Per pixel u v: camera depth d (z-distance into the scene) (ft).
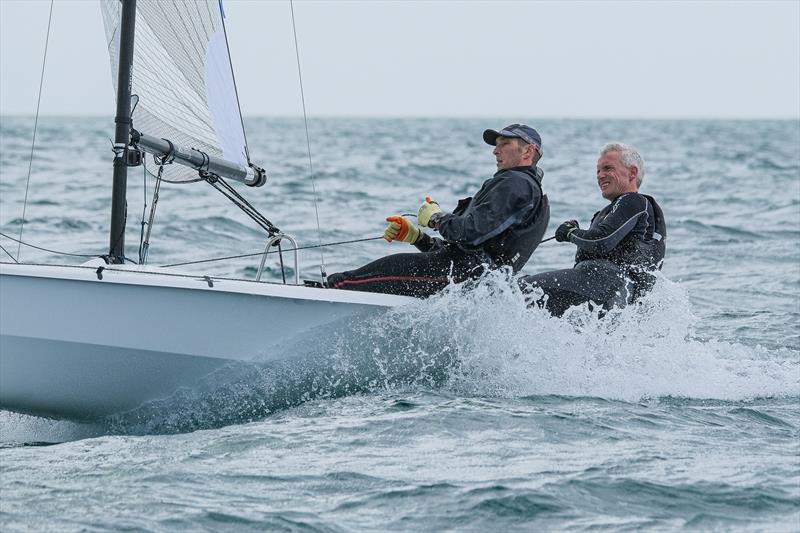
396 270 59.88
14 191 187.11
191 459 46.16
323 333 56.13
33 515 39.22
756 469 45.62
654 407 56.59
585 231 62.64
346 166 305.53
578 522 39.60
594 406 55.98
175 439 49.65
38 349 52.44
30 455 46.96
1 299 52.13
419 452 47.06
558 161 368.89
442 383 59.93
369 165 313.12
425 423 51.26
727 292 105.81
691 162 370.94
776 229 162.91
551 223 166.40
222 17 67.56
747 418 55.16
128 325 52.70
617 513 40.47
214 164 63.41
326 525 38.86
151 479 43.42
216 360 54.19
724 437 51.03
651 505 41.29
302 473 44.21
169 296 53.01
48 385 53.21
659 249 63.57
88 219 147.23
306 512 40.01
